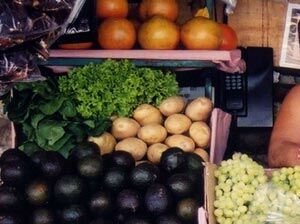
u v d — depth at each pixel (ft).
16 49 3.03
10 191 3.50
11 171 3.54
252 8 5.01
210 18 4.48
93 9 3.91
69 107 4.05
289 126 4.32
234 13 5.01
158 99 4.18
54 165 3.58
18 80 3.15
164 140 4.14
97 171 3.57
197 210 3.44
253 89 4.65
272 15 5.01
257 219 3.19
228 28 4.41
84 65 4.15
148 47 4.14
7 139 4.75
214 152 4.16
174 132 4.14
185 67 4.22
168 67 4.24
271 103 4.65
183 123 4.13
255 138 4.67
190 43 4.13
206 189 3.24
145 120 4.16
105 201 3.49
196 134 4.12
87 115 4.07
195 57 4.08
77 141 4.03
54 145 3.99
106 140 4.06
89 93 4.08
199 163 3.73
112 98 4.10
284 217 3.18
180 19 4.84
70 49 4.10
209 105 4.17
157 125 4.13
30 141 4.05
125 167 3.72
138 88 4.12
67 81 4.09
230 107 4.63
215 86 4.66
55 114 4.08
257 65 4.67
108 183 3.56
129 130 4.10
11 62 3.02
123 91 4.10
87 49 4.13
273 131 4.37
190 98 4.49
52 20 2.97
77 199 3.50
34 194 3.50
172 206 3.51
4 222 3.44
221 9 5.00
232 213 3.22
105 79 4.08
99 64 4.11
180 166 3.69
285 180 3.32
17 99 4.07
